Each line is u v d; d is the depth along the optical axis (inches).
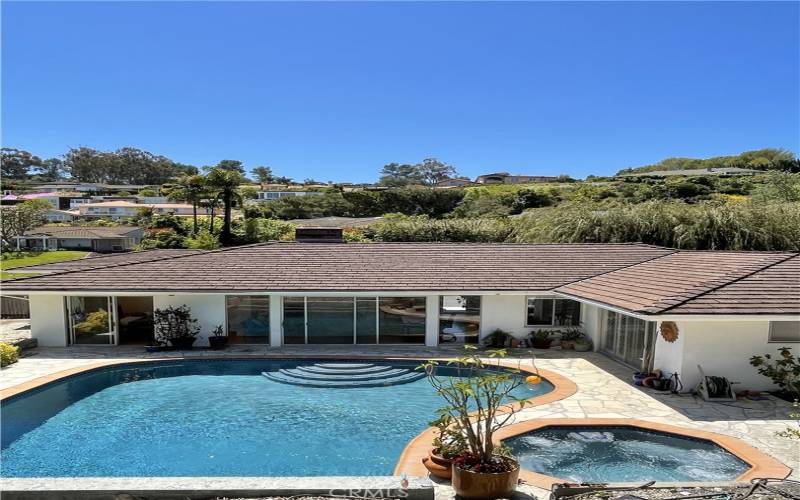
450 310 903.1
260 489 306.0
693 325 617.3
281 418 569.0
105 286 824.3
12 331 968.9
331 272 907.4
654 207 1471.5
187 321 865.5
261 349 851.4
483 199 3316.9
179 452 477.7
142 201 5088.6
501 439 475.8
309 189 5393.7
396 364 786.2
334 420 563.8
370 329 888.9
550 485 370.0
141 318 941.2
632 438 495.5
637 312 609.9
